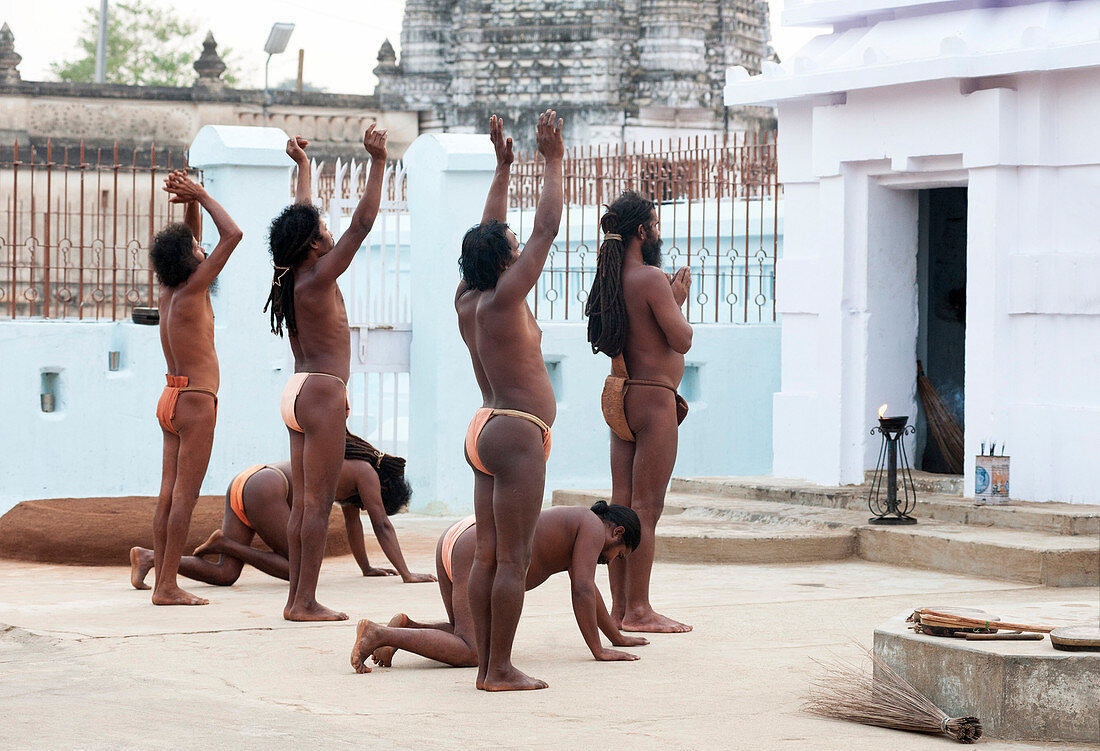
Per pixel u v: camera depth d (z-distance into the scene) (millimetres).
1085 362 10250
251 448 12055
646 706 5547
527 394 5766
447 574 6590
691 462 14078
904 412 11812
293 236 7469
